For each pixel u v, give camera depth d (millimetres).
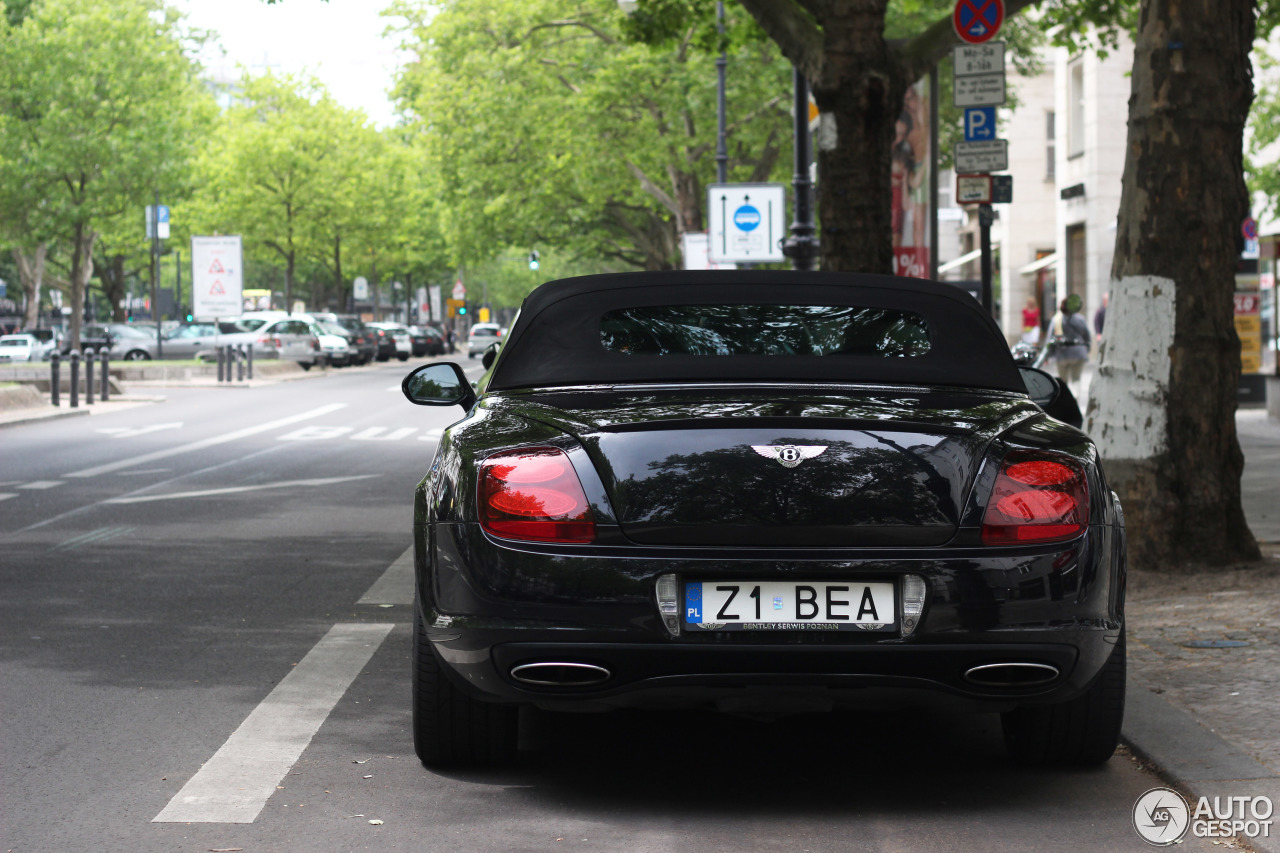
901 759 4988
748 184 24016
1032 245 50562
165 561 9516
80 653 6668
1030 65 36812
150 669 6336
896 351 5000
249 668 6359
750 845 4098
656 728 5410
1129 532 8211
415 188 72750
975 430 4301
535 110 41844
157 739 5199
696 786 4680
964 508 4156
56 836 4152
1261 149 26344
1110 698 4637
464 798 4535
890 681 4117
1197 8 8078
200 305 43844
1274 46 28953
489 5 42438
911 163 17578
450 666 4324
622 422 4262
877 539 4129
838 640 4098
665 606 4098
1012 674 4176
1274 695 5426
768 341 5004
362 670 6320
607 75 37969
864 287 5250
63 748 5082
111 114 47094
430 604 4355
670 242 49062
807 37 12719
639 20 18859
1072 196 40062
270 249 68812
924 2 20625
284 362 44562
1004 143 11969
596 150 40562
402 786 4652
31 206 46656
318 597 8172
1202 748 4828
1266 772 4602
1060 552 4168
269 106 65562
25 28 45750
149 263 67750
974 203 12078
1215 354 8172
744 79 37656
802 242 19000
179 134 49312
